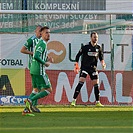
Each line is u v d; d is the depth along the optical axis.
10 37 47.91
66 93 48.47
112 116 38.56
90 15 50.00
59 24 49.75
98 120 35.62
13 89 48.31
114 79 48.62
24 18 48.91
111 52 48.50
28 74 48.28
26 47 42.44
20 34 48.00
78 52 47.06
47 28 39.06
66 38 48.34
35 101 40.97
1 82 48.19
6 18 48.91
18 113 41.12
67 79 48.38
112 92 48.62
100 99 48.62
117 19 49.06
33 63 39.47
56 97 48.44
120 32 48.66
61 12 47.94
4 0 73.00
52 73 48.28
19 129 30.56
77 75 48.44
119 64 48.59
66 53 48.34
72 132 29.16
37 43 39.72
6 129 30.56
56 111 42.88
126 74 48.69
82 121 35.00
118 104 48.72
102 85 48.59
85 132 29.12
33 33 48.03
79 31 48.59
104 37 48.53
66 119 36.41
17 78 48.28
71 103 47.75
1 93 48.28
